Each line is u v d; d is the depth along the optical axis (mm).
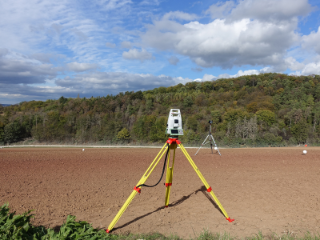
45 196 6340
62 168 10469
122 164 11742
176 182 8133
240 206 5801
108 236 4066
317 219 4922
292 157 14438
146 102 66438
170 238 4094
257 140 40438
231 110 51062
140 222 4836
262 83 80688
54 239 3570
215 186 7625
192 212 5422
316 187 7445
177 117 4941
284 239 4016
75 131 51562
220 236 4121
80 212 5266
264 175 9203
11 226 3490
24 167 10688
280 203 5969
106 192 6816
